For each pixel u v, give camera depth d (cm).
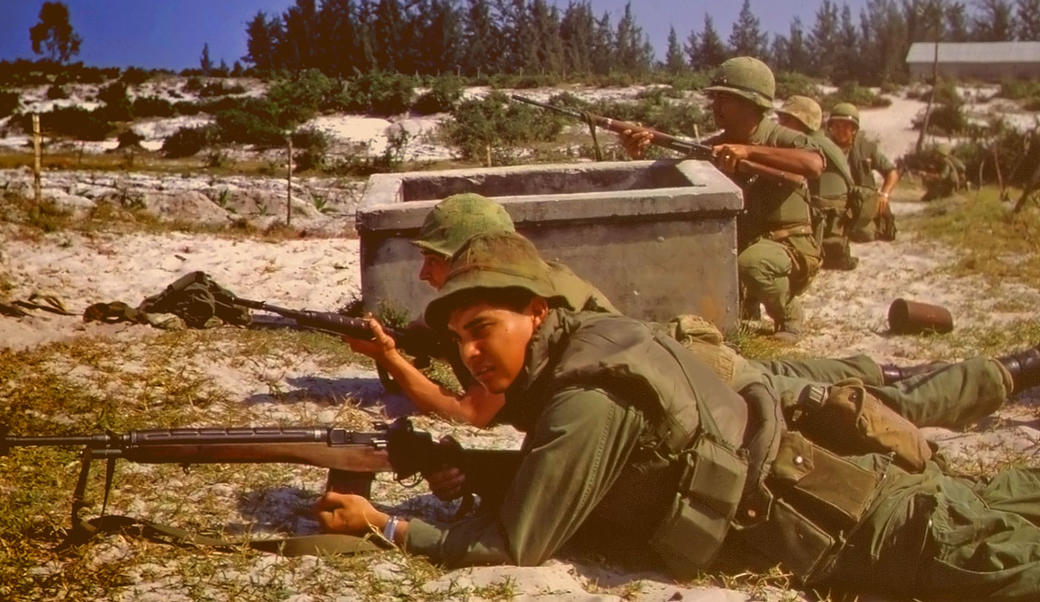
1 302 712
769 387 366
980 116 4469
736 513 347
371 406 571
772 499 344
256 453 360
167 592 335
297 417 546
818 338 788
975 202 1600
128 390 570
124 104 4862
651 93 5156
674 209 652
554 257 650
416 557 354
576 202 645
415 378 418
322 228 1483
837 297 944
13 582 334
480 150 3756
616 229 652
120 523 371
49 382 568
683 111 4475
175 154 3816
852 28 6994
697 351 367
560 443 332
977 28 6869
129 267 927
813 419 366
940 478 358
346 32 9244
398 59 9344
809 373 448
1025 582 333
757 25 9712
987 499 364
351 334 434
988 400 429
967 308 902
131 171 2984
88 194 1494
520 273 332
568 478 335
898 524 342
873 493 344
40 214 1095
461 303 335
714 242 662
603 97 5294
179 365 615
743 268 750
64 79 5888
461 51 9356
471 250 335
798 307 788
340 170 3469
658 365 336
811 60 7819
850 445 362
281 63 9462
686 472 335
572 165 775
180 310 470
